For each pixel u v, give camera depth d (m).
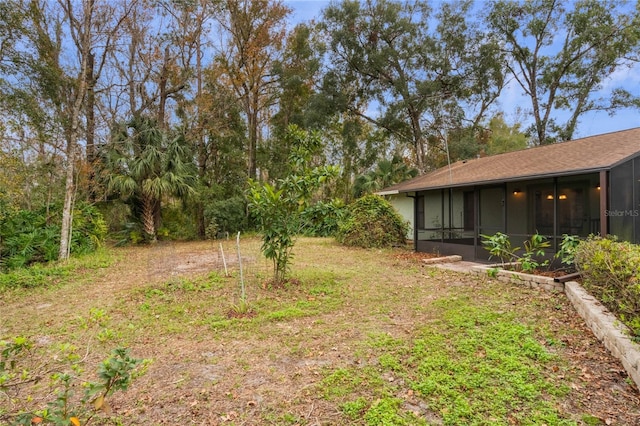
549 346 3.53
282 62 18.56
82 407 1.91
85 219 11.09
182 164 13.76
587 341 3.59
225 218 15.67
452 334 3.89
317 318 4.66
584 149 8.48
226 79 17.73
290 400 2.74
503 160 11.23
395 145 24.48
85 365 3.47
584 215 7.70
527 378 2.91
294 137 6.66
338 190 21.22
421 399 2.67
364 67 20.28
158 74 16.19
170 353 3.69
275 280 6.45
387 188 15.43
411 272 7.54
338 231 13.41
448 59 20.12
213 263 9.17
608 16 17.84
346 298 5.54
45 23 11.16
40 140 10.15
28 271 7.63
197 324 4.53
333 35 19.89
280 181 6.24
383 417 2.45
